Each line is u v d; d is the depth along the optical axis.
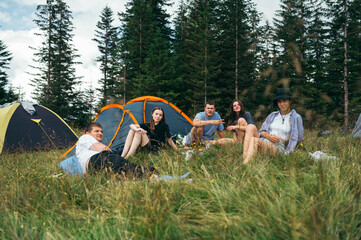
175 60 20.84
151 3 23.45
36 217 1.83
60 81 23.75
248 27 19.08
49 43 25.27
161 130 4.36
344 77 17.69
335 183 1.86
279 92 3.46
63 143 6.79
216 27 20.95
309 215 1.41
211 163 2.96
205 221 1.59
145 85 18.91
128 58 21.94
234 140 4.75
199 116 5.37
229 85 20.00
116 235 1.50
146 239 1.41
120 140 5.34
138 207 1.76
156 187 1.97
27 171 2.96
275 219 1.44
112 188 2.26
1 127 6.23
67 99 23.31
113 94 21.27
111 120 5.69
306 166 2.60
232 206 1.79
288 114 3.43
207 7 20.72
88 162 3.00
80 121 22.19
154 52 20.02
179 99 20.33
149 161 3.62
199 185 2.19
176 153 3.69
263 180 2.08
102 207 1.96
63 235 1.57
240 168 2.52
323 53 20.14
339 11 20.16
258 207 1.62
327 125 5.60
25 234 1.53
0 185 2.43
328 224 1.35
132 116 5.39
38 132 6.69
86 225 1.70
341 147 3.19
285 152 3.18
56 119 7.38
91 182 2.49
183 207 1.86
